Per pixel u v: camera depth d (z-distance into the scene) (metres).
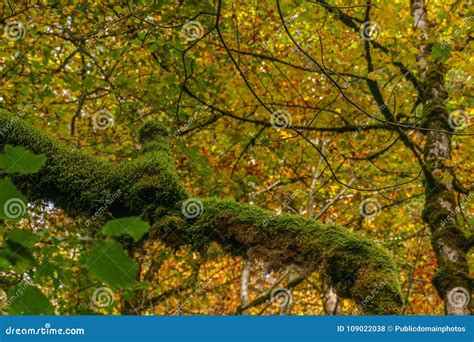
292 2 6.39
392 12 5.16
